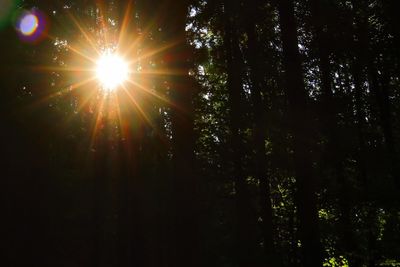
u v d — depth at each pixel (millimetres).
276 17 13750
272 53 13906
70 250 12734
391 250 12172
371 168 12422
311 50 13625
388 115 17312
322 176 12086
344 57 13938
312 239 10898
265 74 13828
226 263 14383
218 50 14734
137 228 15320
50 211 12008
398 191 11297
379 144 14344
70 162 13695
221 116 13570
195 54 12273
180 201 10195
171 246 12602
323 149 12258
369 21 13133
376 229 12391
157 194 14594
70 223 12812
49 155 12383
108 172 15117
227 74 14953
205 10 12852
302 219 11125
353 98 15812
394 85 18938
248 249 14094
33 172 11844
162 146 14375
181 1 10844
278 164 12766
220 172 13164
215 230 14477
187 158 10398
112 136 15430
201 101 13023
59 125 12812
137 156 15289
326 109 13625
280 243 15312
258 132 12875
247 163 13109
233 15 12906
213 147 13039
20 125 11859
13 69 12141
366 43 13320
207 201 13070
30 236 11547
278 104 13234
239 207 14219
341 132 12875
